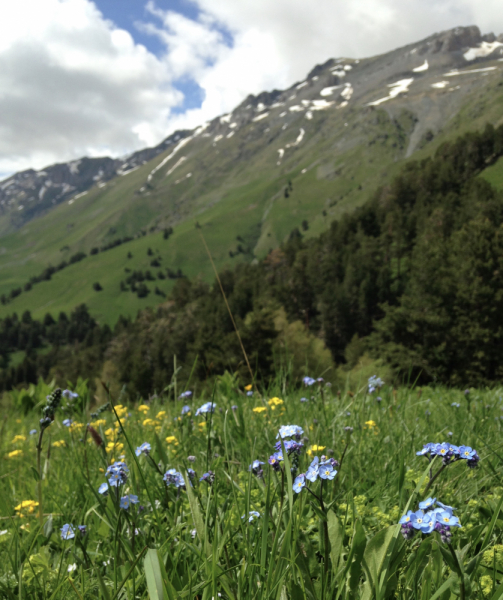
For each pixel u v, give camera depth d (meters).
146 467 2.59
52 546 2.19
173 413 4.21
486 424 3.34
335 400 4.39
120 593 1.56
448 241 51.22
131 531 1.87
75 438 3.79
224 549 1.62
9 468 3.77
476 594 1.39
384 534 1.33
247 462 2.63
